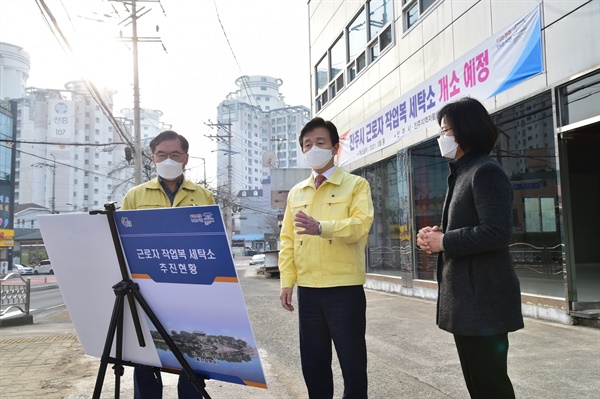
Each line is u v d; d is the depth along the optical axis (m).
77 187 72.25
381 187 10.32
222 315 1.67
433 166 8.22
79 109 73.38
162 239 1.69
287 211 2.64
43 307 12.59
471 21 6.68
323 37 13.86
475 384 1.77
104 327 2.00
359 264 2.33
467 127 1.86
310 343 2.38
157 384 2.49
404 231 8.94
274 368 3.99
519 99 5.75
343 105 12.28
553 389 3.14
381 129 9.73
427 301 7.86
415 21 8.45
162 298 1.78
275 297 9.77
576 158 9.52
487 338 1.72
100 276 1.92
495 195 1.70
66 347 5.32
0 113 40.34
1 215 39.91
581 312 5.01
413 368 3.80
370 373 3.69
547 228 6.13
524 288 6.07
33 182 70.00
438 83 7.38
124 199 2.74
